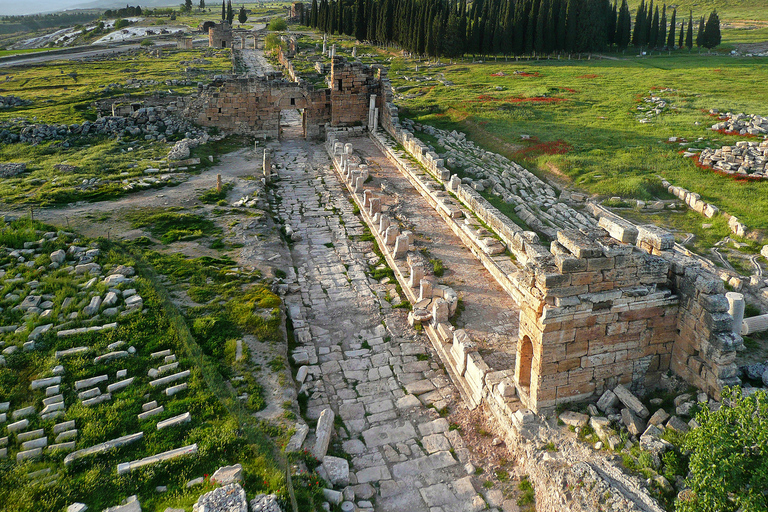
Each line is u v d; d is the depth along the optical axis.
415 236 31.42
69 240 27.94
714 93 65.50
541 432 16.19
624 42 108.38
